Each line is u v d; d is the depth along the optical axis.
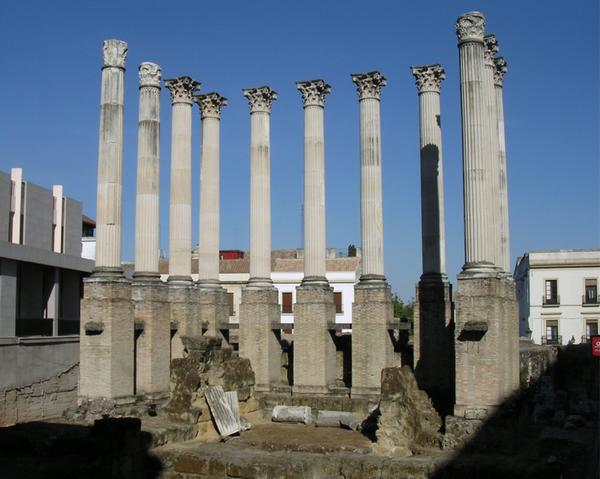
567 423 30.52
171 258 39.59
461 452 25.53
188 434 28.86
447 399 32.53
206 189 41.38
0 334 37.62
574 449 25.91
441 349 34.28
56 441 25.03
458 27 29.08
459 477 23.42
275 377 38.19
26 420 36.41
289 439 29.28
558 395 35.72
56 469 22.75
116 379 31.70
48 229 54.91
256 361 37.66
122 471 24.50
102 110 33.81
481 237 27.77
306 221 37.88
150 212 35.78
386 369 27.42
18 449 25.22
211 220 41.19
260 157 39.56
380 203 36.62
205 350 32.53
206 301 40.38
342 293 70.06
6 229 48.34
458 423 26.19
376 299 35.31
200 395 30.31
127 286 32.75
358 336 35.41
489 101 31.09
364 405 34.03
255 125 39.88
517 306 30.84
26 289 43.53
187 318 38.44
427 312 34.66
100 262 32.66
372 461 24.67
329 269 71.44
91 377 31.70
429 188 35.81
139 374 34.06
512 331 29.66
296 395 35.69
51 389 38.78
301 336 36.69
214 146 41.56
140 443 25.66
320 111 38.78
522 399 29.48
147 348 34.12
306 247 37.69
